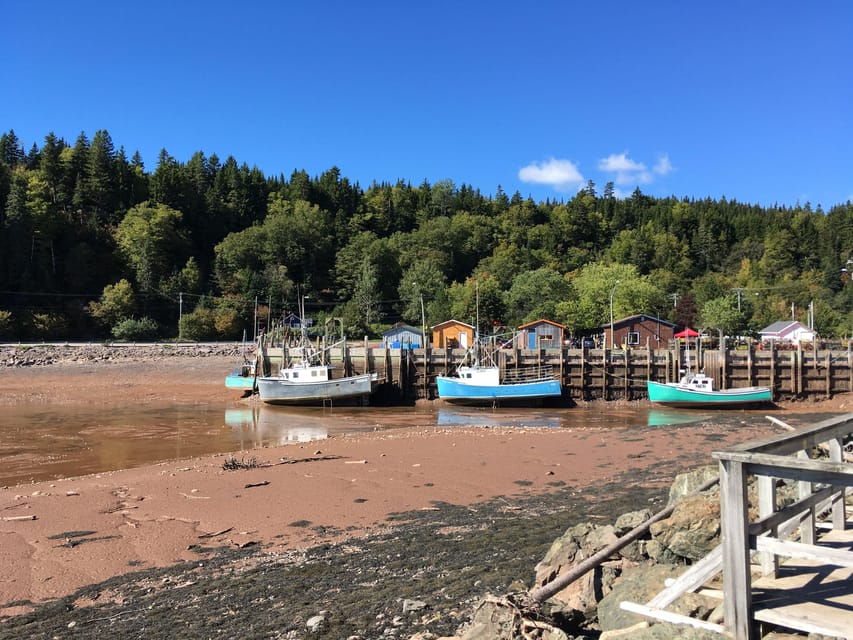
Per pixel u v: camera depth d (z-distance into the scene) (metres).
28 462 22.30
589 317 79.56
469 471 17.73
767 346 60.50
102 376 53.78
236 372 50.94
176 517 13.46
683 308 92.38
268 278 110.56
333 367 46.34
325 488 15.86
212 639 7.12
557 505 13.32
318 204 159.62
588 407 43.00
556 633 5.20
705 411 40.47
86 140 134.75
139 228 113.56
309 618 7.44
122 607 8.55
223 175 159.38
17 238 97.12
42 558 10.95
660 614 4.95
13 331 81.81
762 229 163.75
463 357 46.50
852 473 3.75
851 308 111.12
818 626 4.10
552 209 179.12
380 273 116.62
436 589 8.07
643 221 170.62
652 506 12.14
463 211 165.75
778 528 5.46
